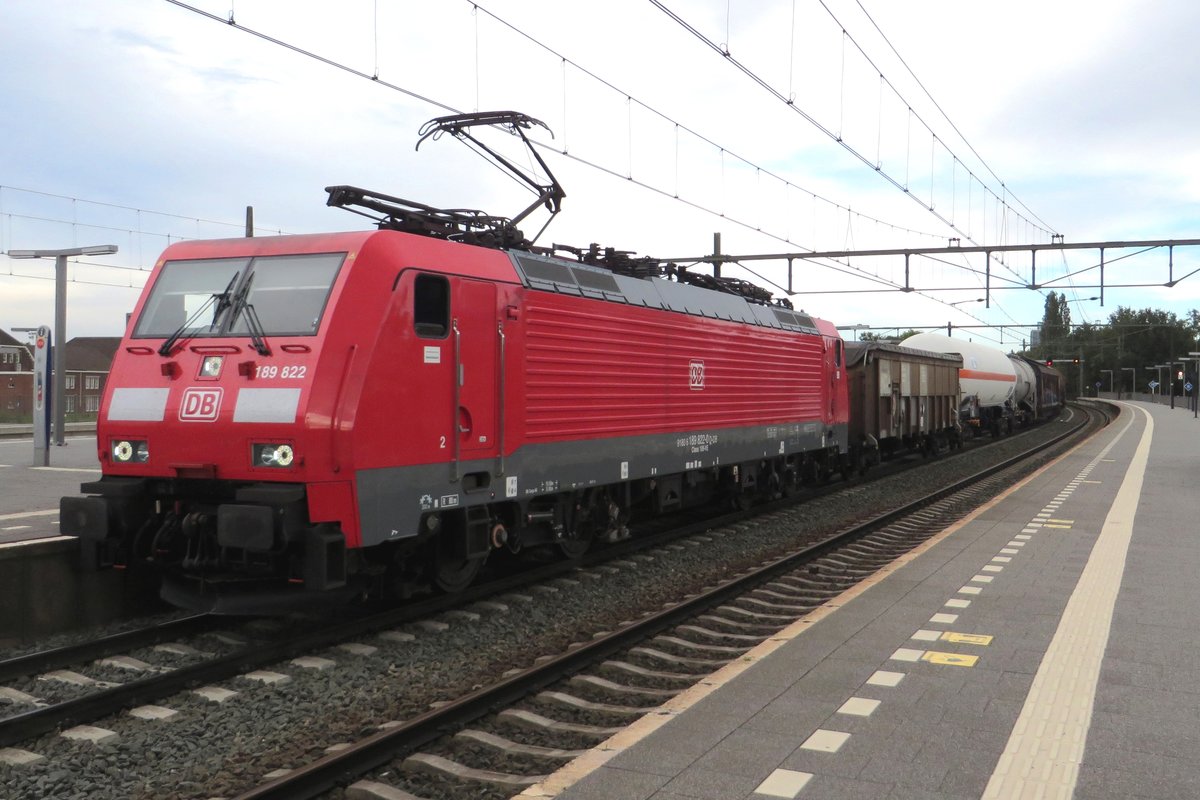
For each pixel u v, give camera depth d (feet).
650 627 27.40
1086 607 27.43
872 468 87.04
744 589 33.50
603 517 39.50
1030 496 56.85
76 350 257.96
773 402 53.47
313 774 16.51
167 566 27.12
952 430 107.76
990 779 15.25
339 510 24.50
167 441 25.99
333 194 28.19
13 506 40.16
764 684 20.34
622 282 38.99
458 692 22.66
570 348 34.42
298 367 24.75
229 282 27.30
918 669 21.43
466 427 29.17
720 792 14.82
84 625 28.99
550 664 22.81
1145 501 53.26
